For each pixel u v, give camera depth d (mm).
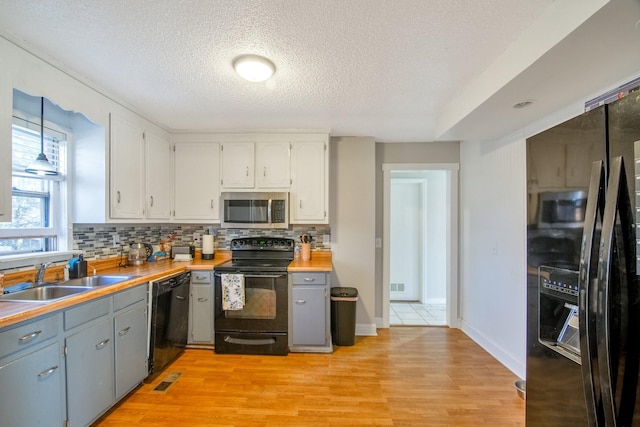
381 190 3605
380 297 3592
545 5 1307
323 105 2484
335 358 2748
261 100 2385
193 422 1882
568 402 1119
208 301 2898
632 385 861
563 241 1137
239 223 3143
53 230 2225
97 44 1639
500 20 1409
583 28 1156
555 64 1436
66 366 1605
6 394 1315
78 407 1674
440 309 4359
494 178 2807
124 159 2510
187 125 3037
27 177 2041
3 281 1816
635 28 1151
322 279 2838
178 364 2615
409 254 4809
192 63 1839
